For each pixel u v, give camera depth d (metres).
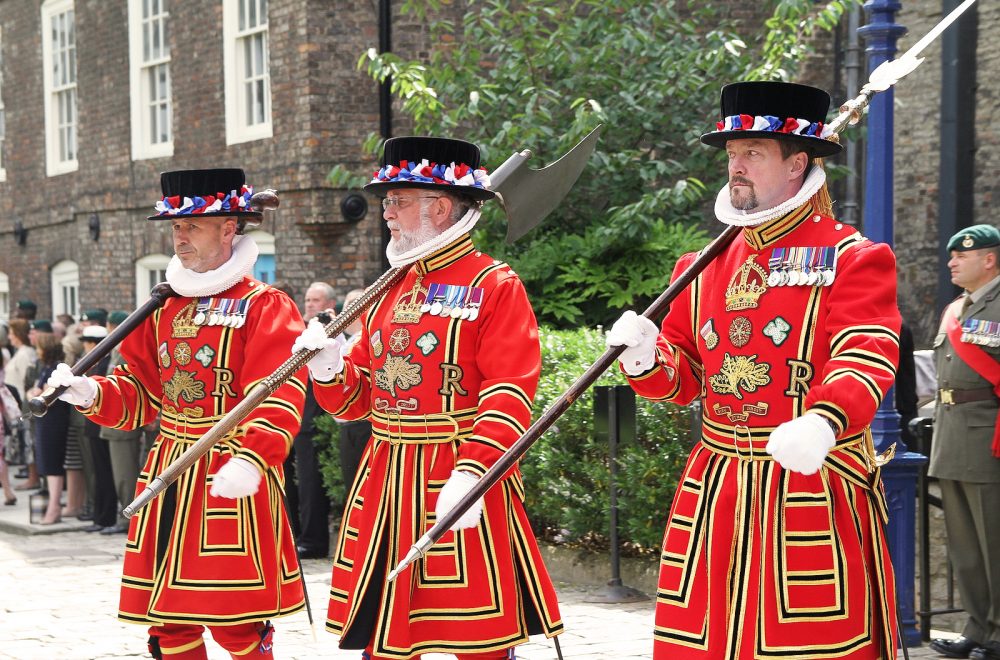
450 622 4.29
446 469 4.36
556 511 7.92
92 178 16.59
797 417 3.70
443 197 4.44
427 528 4.33
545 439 7.84
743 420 3.78
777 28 10.38
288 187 12.70
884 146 6.41
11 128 18.88
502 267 4.46
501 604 4.32
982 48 10.76
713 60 10.59
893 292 3.65
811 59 12.90
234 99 13.72
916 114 11.70
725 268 3.92
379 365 4.49
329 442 9.06
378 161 12.43
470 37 11.49
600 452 7.73
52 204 17.83
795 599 3.62
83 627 7.02
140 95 15.56
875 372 3.50
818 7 12.17
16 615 7.35
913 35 11.76
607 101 10.88
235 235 5.24
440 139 4.43
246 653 5.05
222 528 4.94
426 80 11.07
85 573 8.76
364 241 12.48
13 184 18.94
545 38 11.57
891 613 3.75
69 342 11.75
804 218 3.79
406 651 4.27
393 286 4.58
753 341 3.76
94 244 16.72
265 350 4.95
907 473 6.30
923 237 11.68
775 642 3.62
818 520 3.64
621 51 11.02
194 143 14.46
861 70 12.67
